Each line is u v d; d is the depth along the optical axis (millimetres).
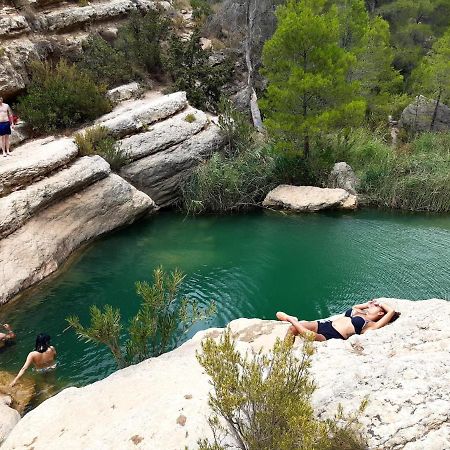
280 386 3059
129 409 4535
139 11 24188
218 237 14234
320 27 16125
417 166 17828
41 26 19188
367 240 13734
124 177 15508
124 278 11492
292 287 10984
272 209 16812
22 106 15914
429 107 24844
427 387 3553
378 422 3385
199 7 28312
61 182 12711
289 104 17031
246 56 21891
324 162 17812
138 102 18688
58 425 4586
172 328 7594
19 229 11461
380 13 33312
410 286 10852
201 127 17469
